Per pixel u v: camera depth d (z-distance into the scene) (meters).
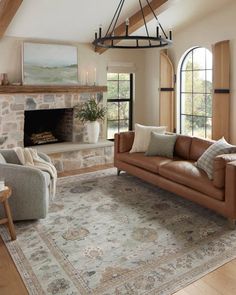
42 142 6.23
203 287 2.39
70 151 5.77
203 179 3.68
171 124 7.11
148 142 5.04
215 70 5.93
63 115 6.72
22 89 5.62
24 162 3.99
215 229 3.33
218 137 6.05
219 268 2.63
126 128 7.59
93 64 6.68
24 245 3.04
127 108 7.54
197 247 2.96
